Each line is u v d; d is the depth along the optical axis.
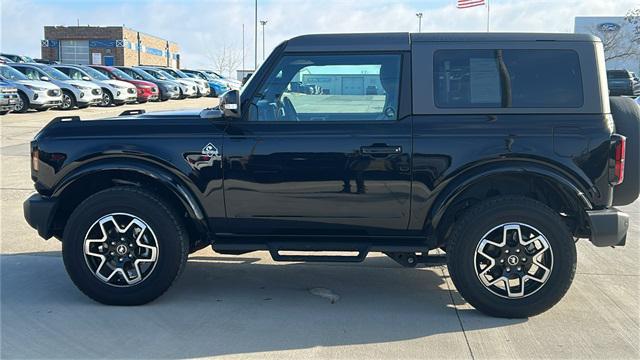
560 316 4.58
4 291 5.02
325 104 4.59
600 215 4.41
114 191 4.56
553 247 4.38
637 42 47.25
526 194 4.70
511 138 4.39
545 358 3.85
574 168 4.38
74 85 22.50
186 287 5.21
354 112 4.56
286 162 4.51
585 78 4.46
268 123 4.57
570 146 4.38
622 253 6.38
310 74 4.59
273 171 4.52
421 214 4.52
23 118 18.84
